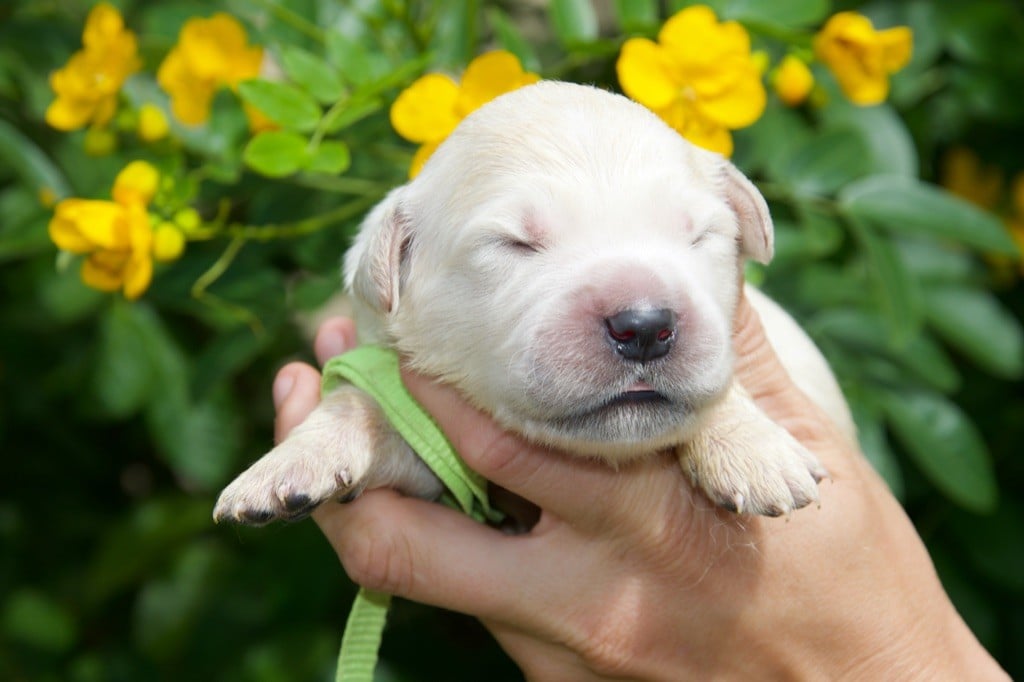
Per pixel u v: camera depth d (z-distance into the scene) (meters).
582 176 0.34
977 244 0.41
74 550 0.59
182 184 0.40
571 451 0.34
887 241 0.42
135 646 0.54
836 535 0.36
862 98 0.40
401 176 0.43
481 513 0.38
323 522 0.37
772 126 0.44
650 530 0.35
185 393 0.47
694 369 0.33
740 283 0.37
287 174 0.39
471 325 0.35
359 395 0.37
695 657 0.36
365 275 0.36
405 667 0.54
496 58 0.38
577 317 0.33
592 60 0.44
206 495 0.56
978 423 0.51
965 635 0.38
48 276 0.48
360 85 0.39
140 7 0.48
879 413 0.43
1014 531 0.48
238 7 0.45
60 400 0.56
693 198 0.35
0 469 0.58
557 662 0.37
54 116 0.41
